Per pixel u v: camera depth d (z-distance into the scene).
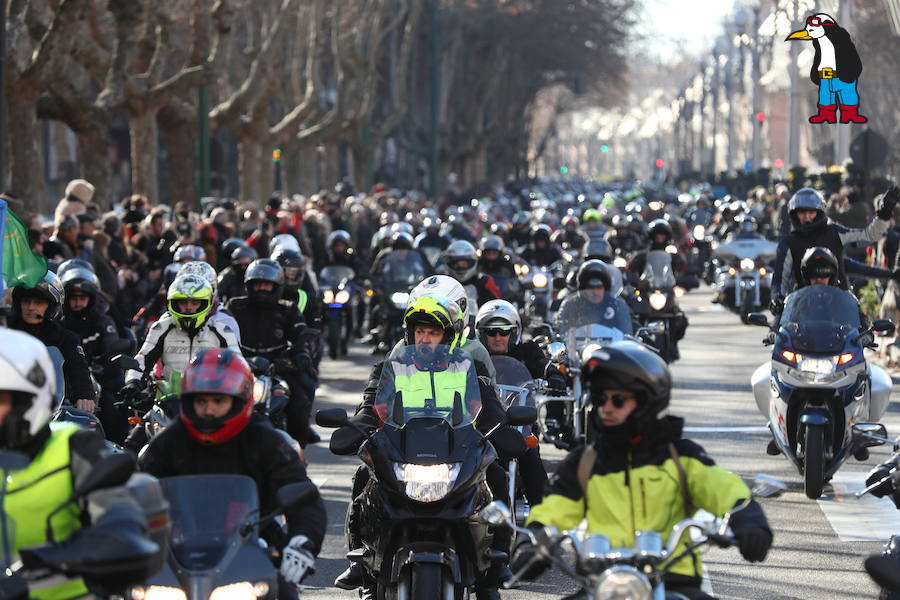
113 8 90.00
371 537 23.77
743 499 16.95
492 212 144.88
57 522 16.22
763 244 96.12
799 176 140.38
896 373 62.03
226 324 31.44
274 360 38.62
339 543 32.50
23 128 76.94
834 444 36.50
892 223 64.25
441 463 23.22
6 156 76.94
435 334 25.20
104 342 37.16
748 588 28.44
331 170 189.25
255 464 20.11
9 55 75.50
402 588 23.00
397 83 190.75
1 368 15.70
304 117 145.12
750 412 51.69
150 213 73.75
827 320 36.44
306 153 173.25
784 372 36.06
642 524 17.34
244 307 38.66
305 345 37.94
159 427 30.06
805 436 35.62
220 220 70.56
